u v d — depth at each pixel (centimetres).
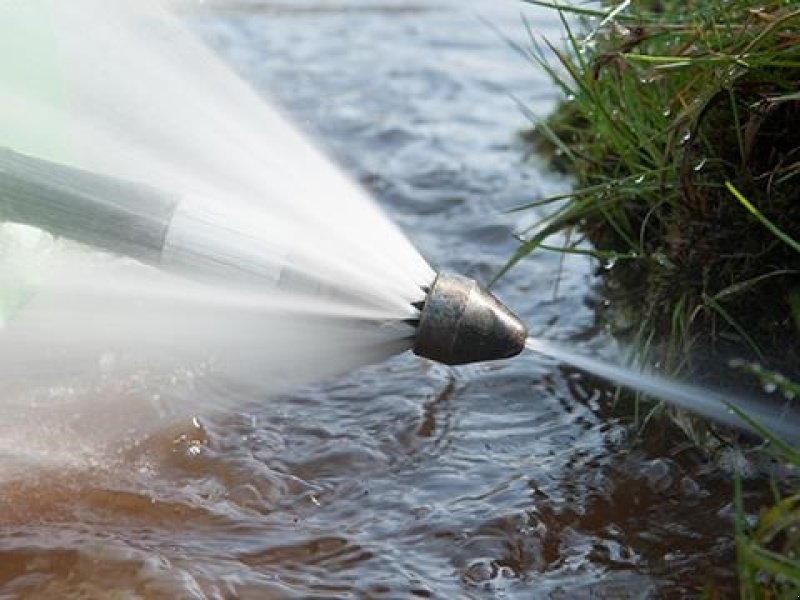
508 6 1062
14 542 457
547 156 805
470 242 715
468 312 430
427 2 1102
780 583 414
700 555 458
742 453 499
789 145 516
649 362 549
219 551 457
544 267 681
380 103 908
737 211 519
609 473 507
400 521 480
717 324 523
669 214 558
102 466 507
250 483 501
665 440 525
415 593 438
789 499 414
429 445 533
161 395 554
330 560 456
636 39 555
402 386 577
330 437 536
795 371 508
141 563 446
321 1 1114
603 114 585
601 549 464
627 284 600
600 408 556
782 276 512
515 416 554
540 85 934
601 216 615
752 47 506
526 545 467
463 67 970
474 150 831
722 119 527
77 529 467
